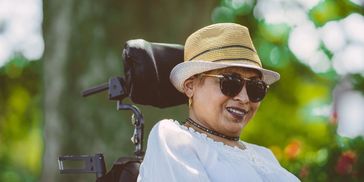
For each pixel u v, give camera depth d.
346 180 5.87
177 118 5.97
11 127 12.97
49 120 6.39
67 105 6.30
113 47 6.29
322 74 10.67
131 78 3.22
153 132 3.06
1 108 12.35
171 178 2.92
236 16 10.18
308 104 11.53
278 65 10.62
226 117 3.08
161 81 3.22
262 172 3.09
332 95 10.71
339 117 6.31
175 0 6.33
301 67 10.67
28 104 12.27
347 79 10.51
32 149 16.36
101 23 6.31
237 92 3.05
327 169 5.94
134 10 6.27
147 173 3.00
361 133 6.08
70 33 6.40
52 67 6.48
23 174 16.20
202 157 3.00
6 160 15.55
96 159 3.28
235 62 3.06
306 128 11.69
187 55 3.18
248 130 12.43
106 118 6.13
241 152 3.13
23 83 11.72
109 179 3.22
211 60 3.08
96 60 6.30
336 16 10.09
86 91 3.39
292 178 3.20
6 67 11.49
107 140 6.11
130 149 6.09
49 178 6.30
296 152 6.13
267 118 12.06
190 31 6.39
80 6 6.39
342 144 6.03
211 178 2.97
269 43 10.51
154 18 6.29
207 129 3.12
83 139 6.18
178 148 2.99
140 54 3.20
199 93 3.11
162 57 3.24
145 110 5.87
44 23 6.63
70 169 3.32
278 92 11.22
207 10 6.51
